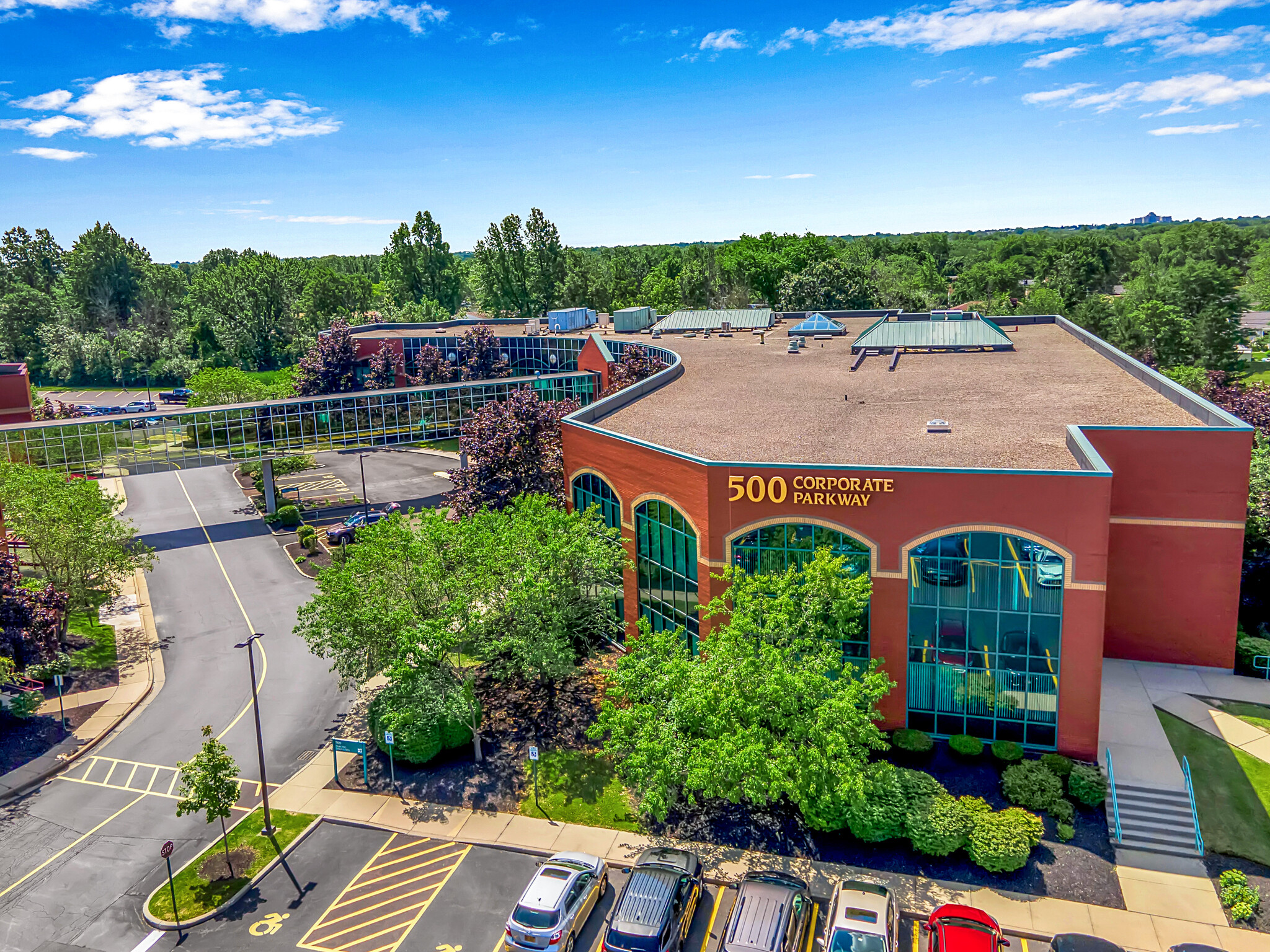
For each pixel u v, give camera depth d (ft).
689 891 84.58
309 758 117.08
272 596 176.04
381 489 255.70
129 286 598.34
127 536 165.58
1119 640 126.93
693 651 123.03
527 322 374.84
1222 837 92.79
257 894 91.25
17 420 215.51
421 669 110.01
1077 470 98.48
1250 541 140.05
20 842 100.94
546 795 106.22
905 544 105.91
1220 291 374.84
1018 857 87.35
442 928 85.51
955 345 224.12
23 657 129.29
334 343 330.13
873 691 89.56
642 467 126.21
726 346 270.87
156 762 117.50
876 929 75.46
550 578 116.06
